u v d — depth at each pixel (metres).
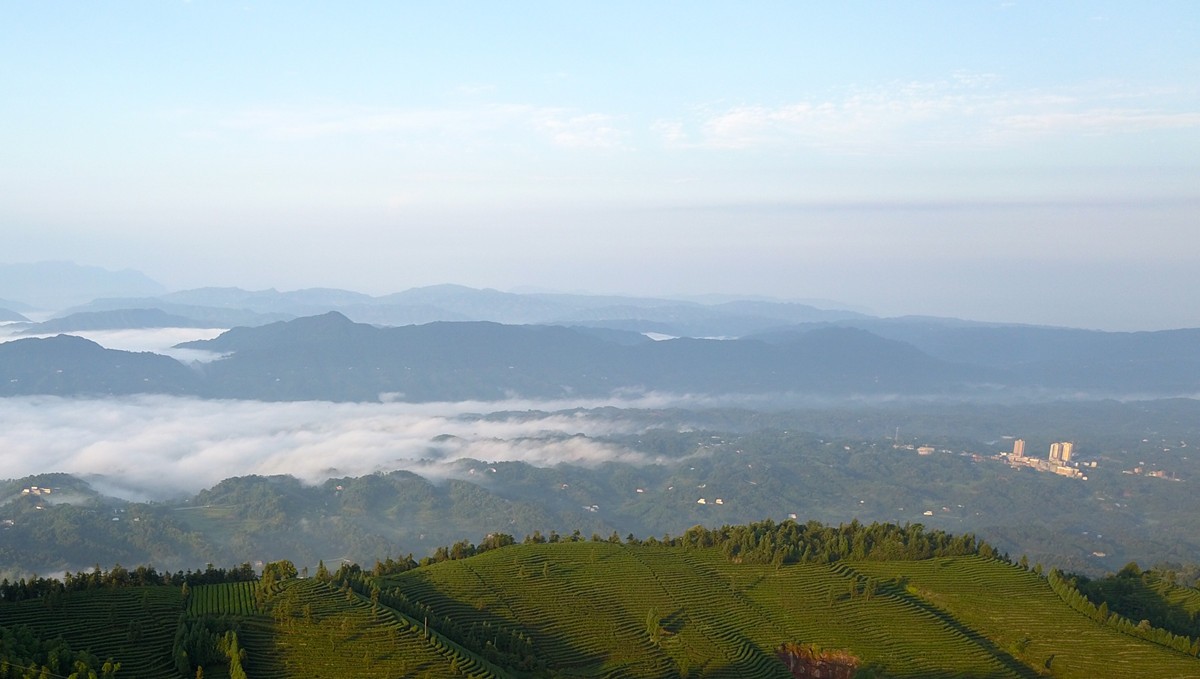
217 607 134.75
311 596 139.88
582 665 137.62
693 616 159.50
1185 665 144.88
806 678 146.75
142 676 111.31
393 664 119.56
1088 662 145.50
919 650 149.38
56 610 130.25
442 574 167.62
